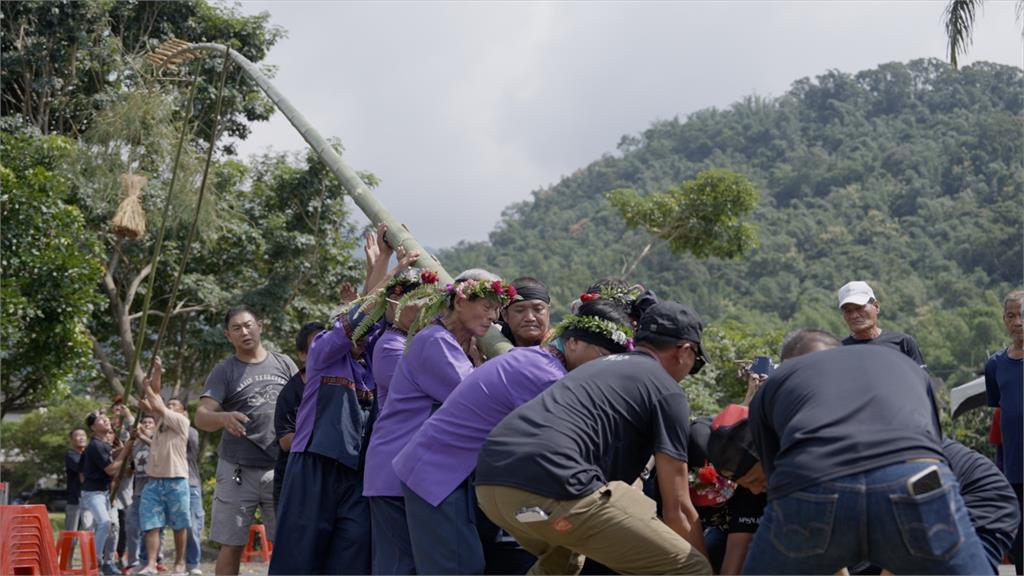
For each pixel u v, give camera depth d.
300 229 25.14
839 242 117.06
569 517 4.36
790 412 3.89
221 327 23.67
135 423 10.72
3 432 33.94
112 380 23.45
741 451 4.56
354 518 6.10
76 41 22.53
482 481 4.50
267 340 24.31
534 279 6.07
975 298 89.62
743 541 4.88
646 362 4.62
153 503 11.05
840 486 3.61
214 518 7.68
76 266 18.27
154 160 21.09
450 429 4.97
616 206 31.38
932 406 3.99
